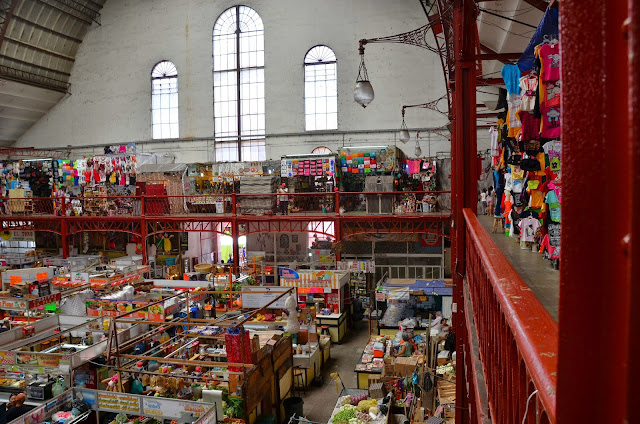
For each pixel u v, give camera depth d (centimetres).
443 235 1689
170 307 1221
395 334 1306
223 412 851
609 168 53
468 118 663
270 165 2095
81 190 2144
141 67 2516
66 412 805
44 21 2330
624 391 44
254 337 930
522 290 153
